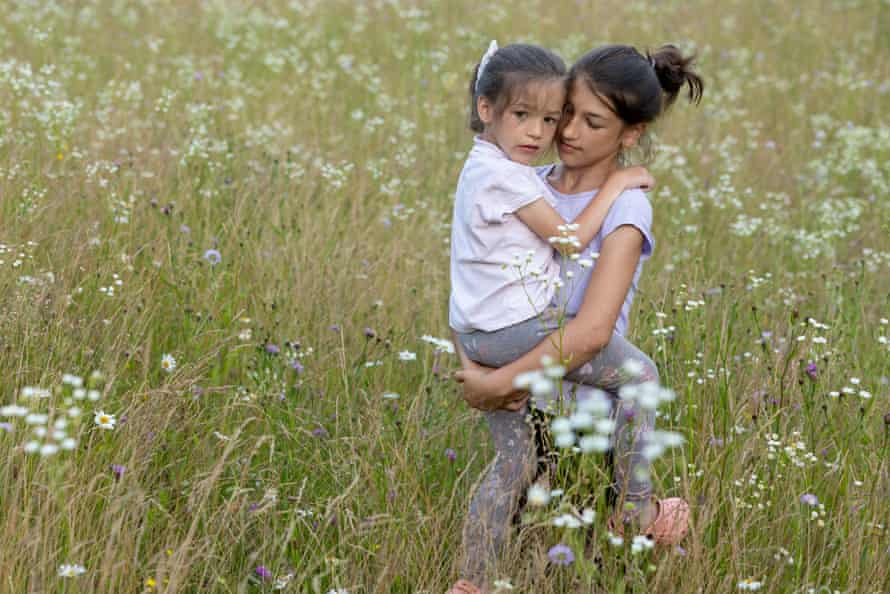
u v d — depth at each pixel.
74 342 5.69
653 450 3.36
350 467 5.09
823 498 5.05
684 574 4.39
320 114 11.82
